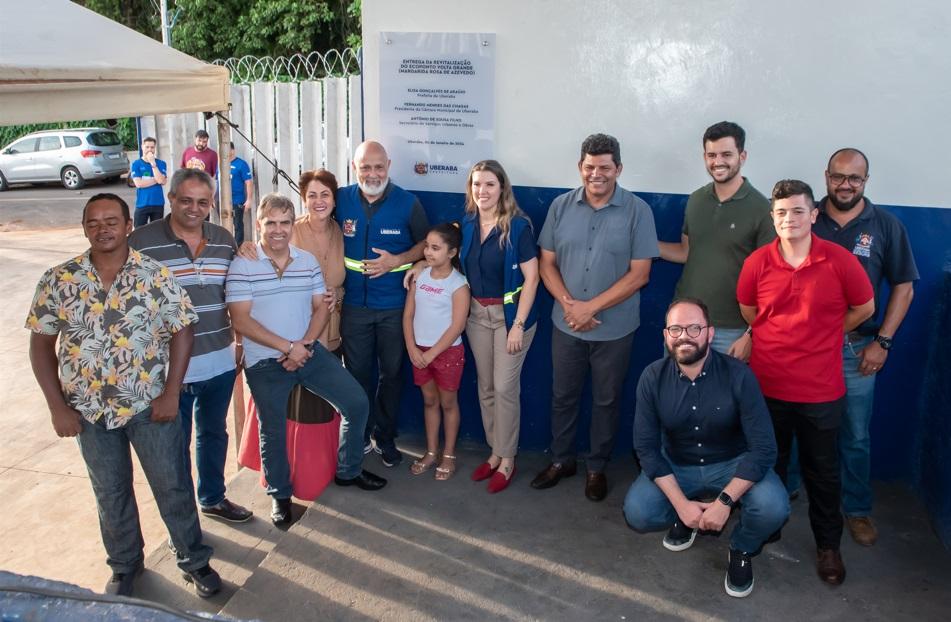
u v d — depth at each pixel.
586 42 4.00
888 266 3.39
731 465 3.26
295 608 3.11
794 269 3.08
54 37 3.22
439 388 4.10
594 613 3.04
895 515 3.73
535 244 3.92
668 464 3.25
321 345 3.87
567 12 4.00
